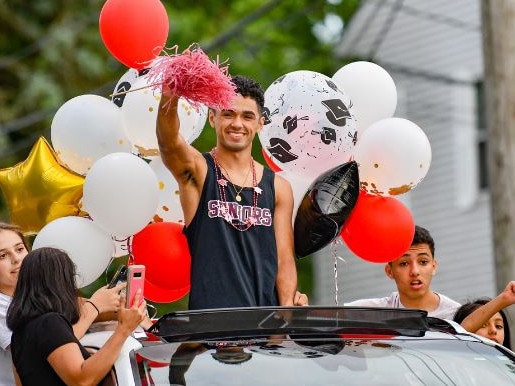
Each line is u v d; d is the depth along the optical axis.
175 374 7.67
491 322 10.71
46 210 10.20
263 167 9.53
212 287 9.07
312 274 35.00
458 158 26.34
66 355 8.12
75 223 9.75
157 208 10.19
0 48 30.23
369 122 10.65
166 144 8.95
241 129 9.30
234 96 8.86
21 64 29.97
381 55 28.14
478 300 10.79
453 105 26.56
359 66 10.63
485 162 26.12
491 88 14.87
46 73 29.42
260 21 33.88
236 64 33.12
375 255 10.16
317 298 29.42
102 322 9.41
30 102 28.48
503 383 7.94
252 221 9.25
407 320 8.52
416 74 25.67
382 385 7.73
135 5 9.98
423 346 8.18
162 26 10.11
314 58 34.31
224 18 33.91
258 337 8.12
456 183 26.34
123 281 9.41
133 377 7.67
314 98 9.78
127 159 9.42
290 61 34.50
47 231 9.72
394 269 11.09
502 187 14.73
